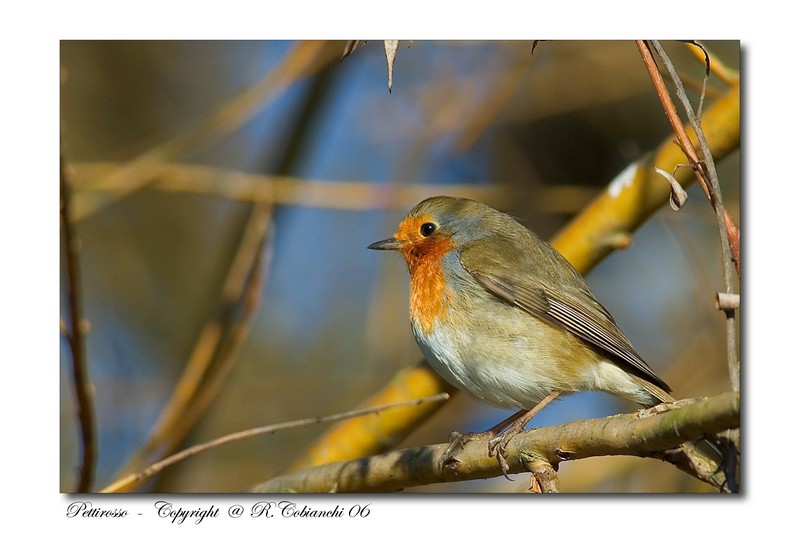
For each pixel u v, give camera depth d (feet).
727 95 25.99
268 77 33.63
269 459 39.60
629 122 40.14
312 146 34.96
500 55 39.73
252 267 29.04
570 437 20.12
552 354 26.71
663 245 40.40
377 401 29.45
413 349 39.17
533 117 40.57
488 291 26.99
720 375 35.17
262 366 40.93
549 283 27.17
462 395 40.34
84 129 41.19
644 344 39.58
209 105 42.39
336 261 42.32
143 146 41.22
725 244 19.40
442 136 40.09
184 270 42.68
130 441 37.83
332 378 40.86
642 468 34.42
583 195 37.99
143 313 41.81
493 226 29.07
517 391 26.84
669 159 27.68
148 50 42.01
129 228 42.63
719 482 18.98
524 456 20.98
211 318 34.55
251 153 41.55
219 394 31.71
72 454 35.40
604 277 40.96
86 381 23.82
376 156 40.40
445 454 23.07
